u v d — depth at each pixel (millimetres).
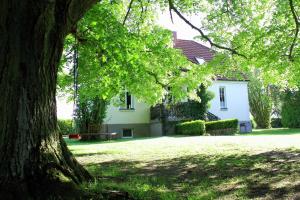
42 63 6195
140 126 34875
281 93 38188
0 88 5934
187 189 7781
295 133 27297
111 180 8242
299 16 14641
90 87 16219
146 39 15844
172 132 32812
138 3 16562
